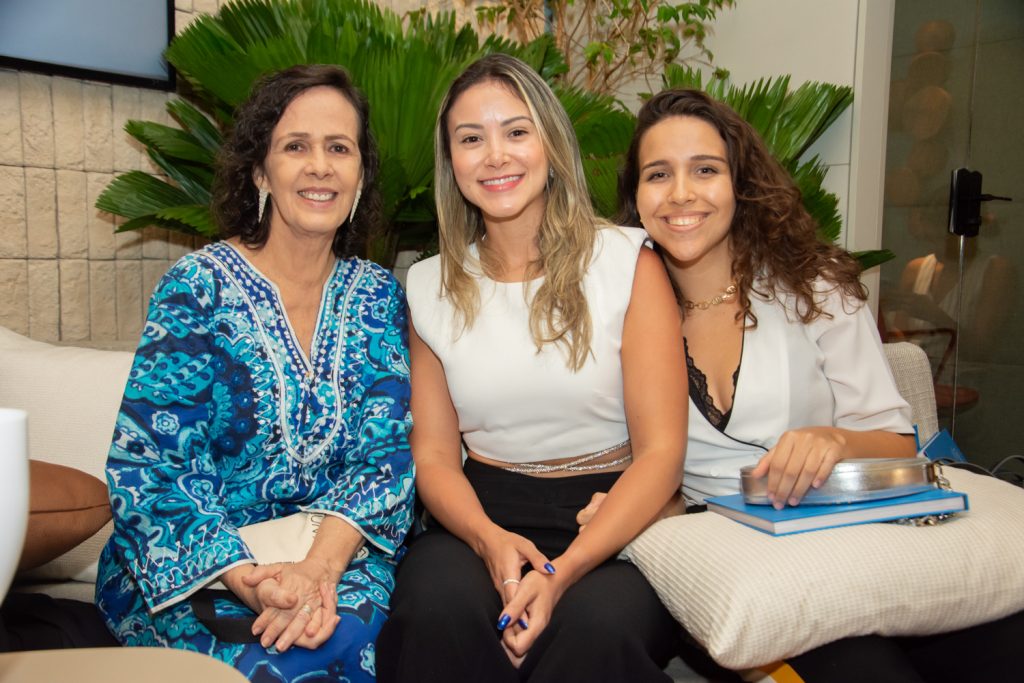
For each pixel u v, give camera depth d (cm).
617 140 233
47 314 223
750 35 311
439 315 142
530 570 122
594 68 307
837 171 289
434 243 227
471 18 286
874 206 292
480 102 136
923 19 299
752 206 141
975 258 329
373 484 128
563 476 139
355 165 136
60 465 137
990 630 107
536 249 143
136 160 235
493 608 113
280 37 201
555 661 105
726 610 93
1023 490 119
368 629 113
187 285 126
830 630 95
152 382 121
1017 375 339
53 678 57
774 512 108
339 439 132
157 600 112
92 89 225
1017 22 323
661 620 113
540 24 302
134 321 240
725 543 104
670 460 125
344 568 120
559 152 138
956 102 313
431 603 110
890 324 313
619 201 159
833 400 143
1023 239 338
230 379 127
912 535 102
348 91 140
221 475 129
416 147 193
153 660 61
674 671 128
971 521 106
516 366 134
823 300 139
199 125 215
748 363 138
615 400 135
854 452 120
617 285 135
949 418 330
